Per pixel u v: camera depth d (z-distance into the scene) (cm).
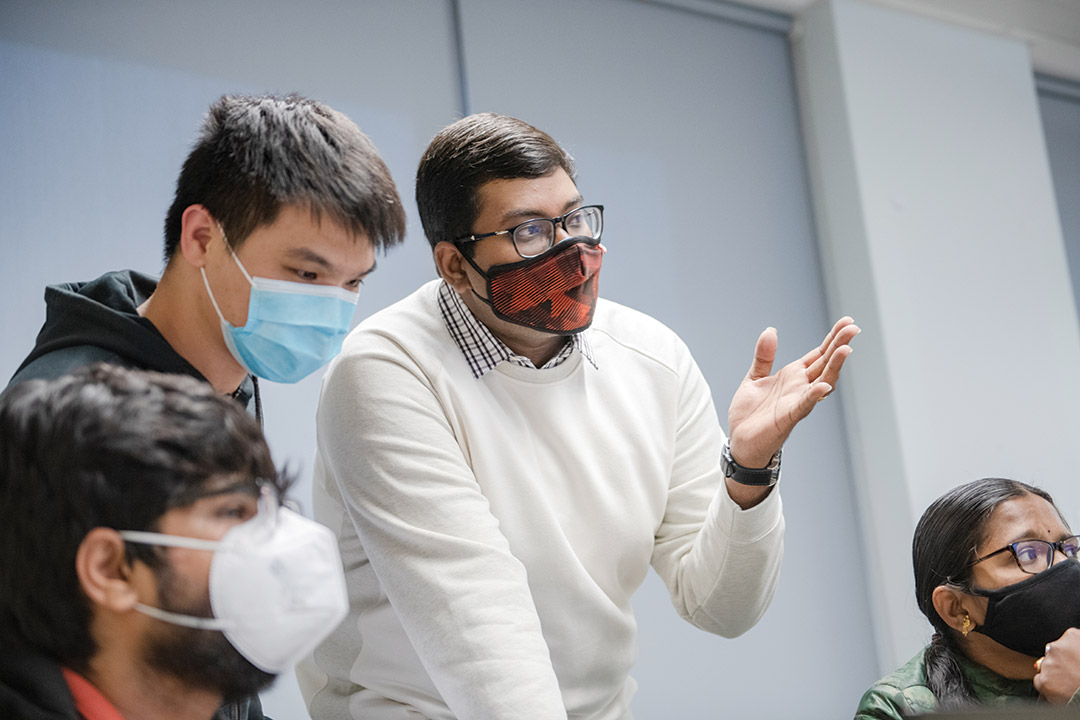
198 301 144
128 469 90
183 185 144
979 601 173
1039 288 416
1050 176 431
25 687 87
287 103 144
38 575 89
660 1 371
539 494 160
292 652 95
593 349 175
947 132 408
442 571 141
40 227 252
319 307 144
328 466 164
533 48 339
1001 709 72
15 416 92
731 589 162
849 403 384
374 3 310
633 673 317
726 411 357
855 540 375
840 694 357
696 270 361
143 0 273
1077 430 411
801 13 404
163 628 91
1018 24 430
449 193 159
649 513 170
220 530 93
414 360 158
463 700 136
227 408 97
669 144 364
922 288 388
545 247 157
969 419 385
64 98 260
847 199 386
